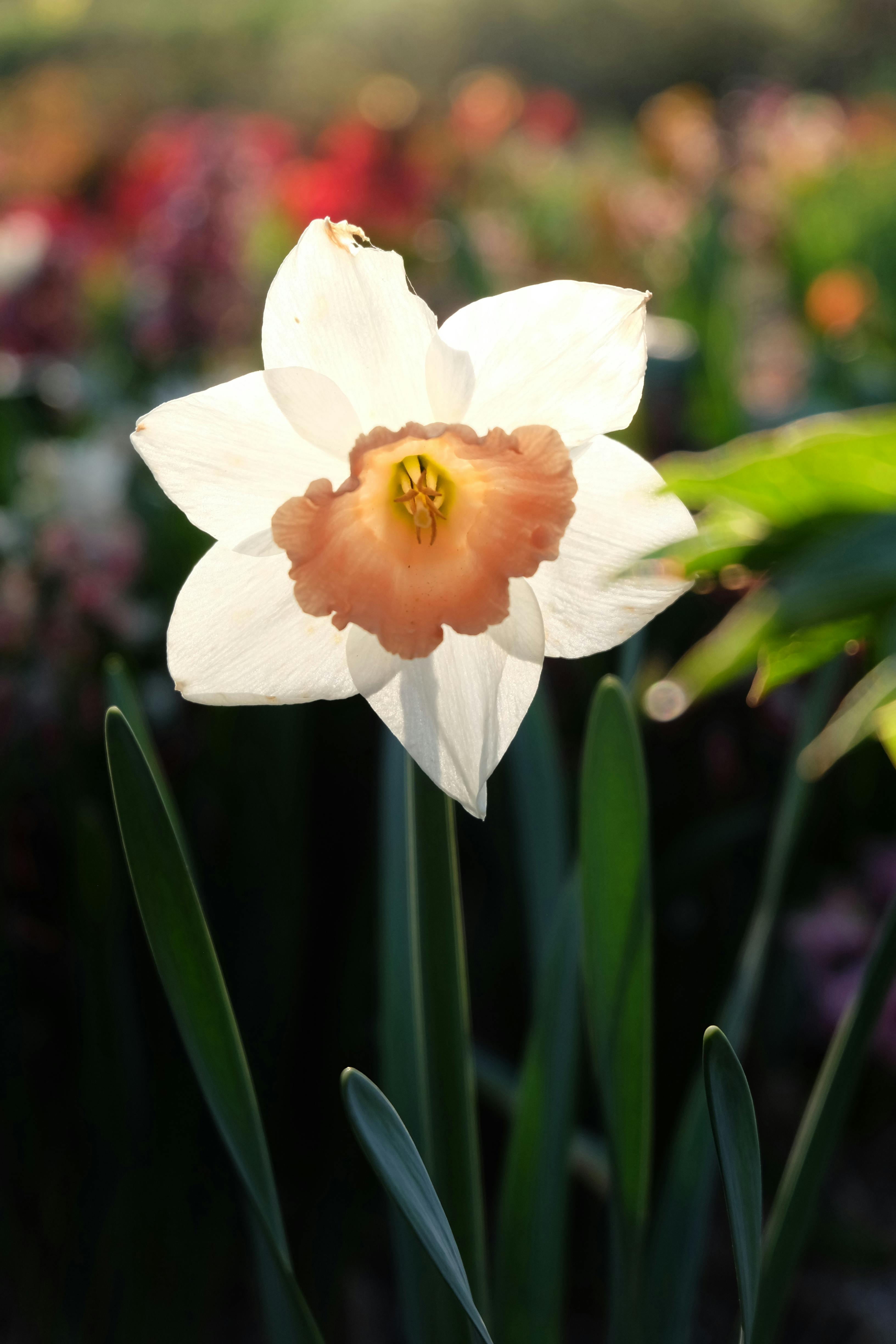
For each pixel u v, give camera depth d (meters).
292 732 0.57
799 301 1.35
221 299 0.90
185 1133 0.54
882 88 3.04
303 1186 0.59
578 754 0.69
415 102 1.46
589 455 0.38
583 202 1.47
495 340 0.37
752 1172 0.39
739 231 1.45
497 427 0.37
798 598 0.37
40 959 0.61
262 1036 0.57
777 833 0.52
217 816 0.60
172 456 0.37
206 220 0.89
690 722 0.69
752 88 2.67
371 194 1.18
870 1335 0.63
